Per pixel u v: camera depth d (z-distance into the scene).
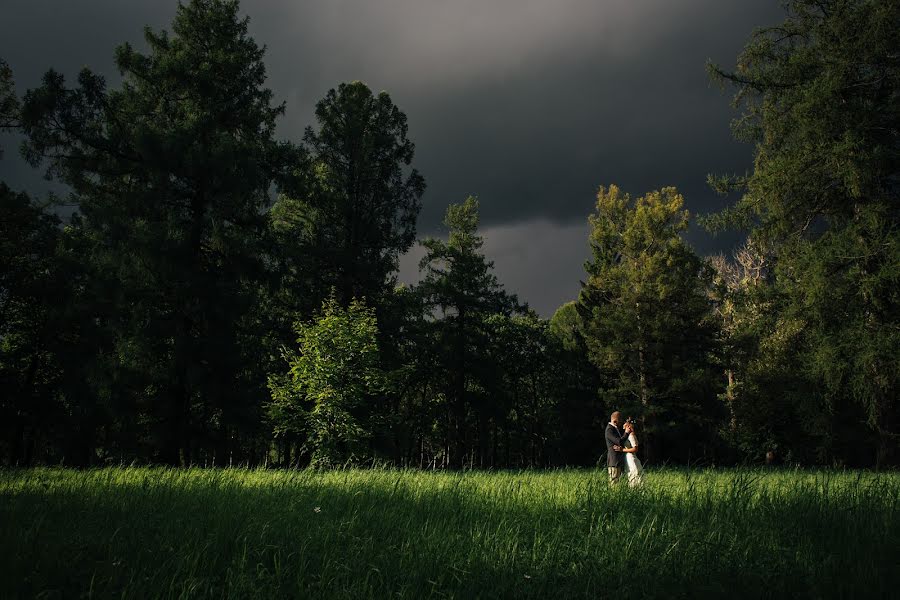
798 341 22.02
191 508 6.18
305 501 6.99
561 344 52.06
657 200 35.91
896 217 19.73
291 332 30.98
